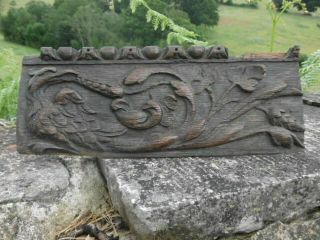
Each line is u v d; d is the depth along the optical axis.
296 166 1.63
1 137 1.94
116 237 1.54
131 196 1.43
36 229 1.44
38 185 1.52
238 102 1.69
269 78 1.71
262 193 1.49
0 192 1.47
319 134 2.01
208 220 1.44
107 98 1.64
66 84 1.65
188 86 1.66
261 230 1.53
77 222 1.58
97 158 1.69
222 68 1.70
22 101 1.64
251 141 1.69
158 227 1.39
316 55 2.68
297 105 1.72
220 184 1.49
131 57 1.66
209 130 1.66
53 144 1.64
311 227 1.60
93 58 1.65
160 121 1.64
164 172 1.56
